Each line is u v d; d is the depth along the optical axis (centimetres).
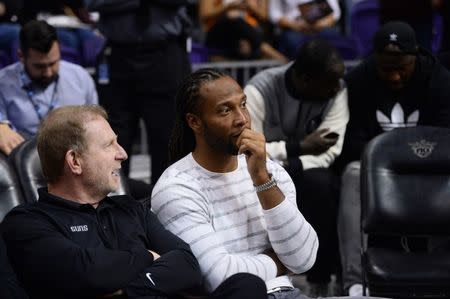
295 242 485
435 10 1026
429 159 656
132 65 845
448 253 648
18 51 814
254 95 764
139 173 1049
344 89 775
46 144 481
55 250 454
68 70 828
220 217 493
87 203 482
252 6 1198
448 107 771
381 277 622
